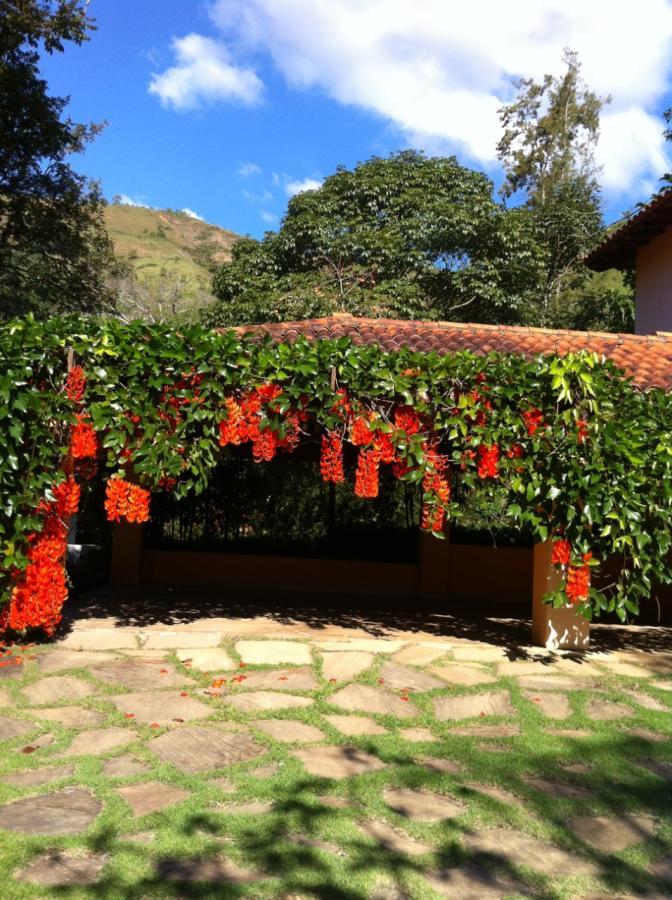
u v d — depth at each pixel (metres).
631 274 17.77
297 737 4.45
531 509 6.59
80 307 20.84
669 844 3.26
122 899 2.64
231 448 10.27
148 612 8.16
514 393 6.55
